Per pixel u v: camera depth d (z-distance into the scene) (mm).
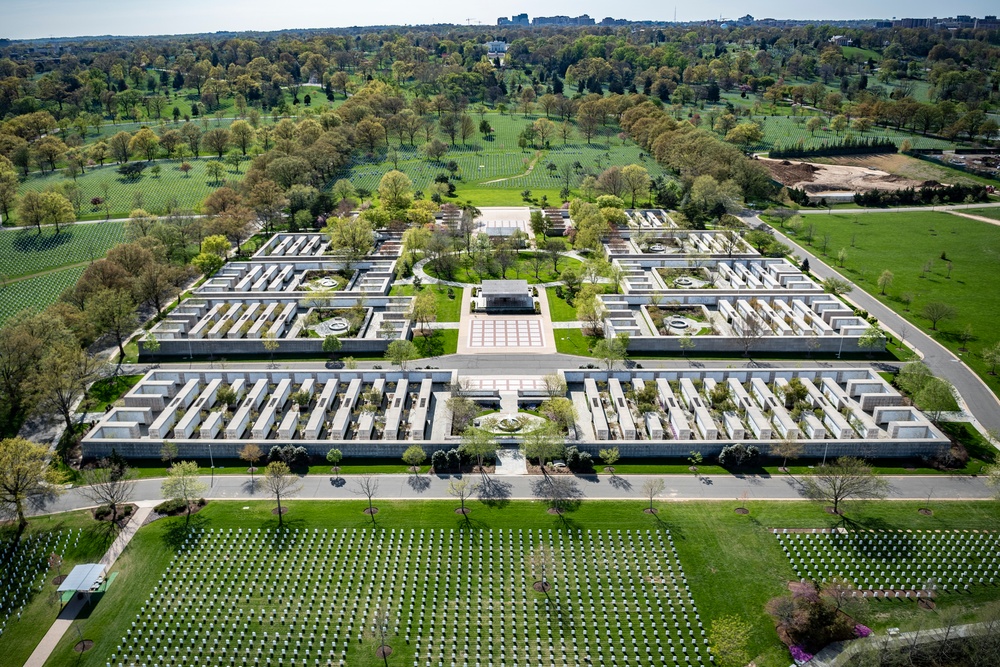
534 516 113562
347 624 94438
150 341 164750
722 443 128250
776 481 122375
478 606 97125
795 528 110812
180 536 109375
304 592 99375
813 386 148875
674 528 110750
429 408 144625
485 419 139750
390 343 160500
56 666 89125
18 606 98375
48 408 136875
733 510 114812
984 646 87688
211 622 94875
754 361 163375
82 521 113000
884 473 124750
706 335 172250
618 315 181500
